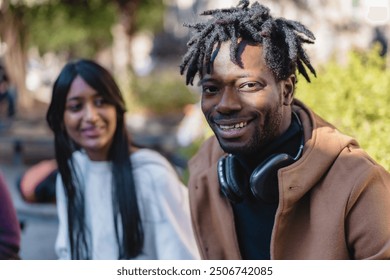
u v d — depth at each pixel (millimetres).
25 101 15781
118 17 16031
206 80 1776
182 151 6387
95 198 2789
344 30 9758
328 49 9867
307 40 1912
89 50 16906
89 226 2812
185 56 1891
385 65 4195
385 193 1770
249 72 1720
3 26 15023
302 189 1812
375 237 1733
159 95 13805
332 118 3254
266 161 1839
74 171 2826
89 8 14789
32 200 6105
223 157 2002
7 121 11312
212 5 15422
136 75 15594
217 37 1760
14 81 15359
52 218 5910
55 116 2812
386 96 3238
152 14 16594
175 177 2822
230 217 2055
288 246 1886
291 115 1968
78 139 2766
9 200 2643
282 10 10320
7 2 14492
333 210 1784
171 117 13461
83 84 2691
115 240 2748
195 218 2221
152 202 2717
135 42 22109
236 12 1834
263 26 1747
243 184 1962
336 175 1816
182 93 13906
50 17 14438
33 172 6289
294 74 1851
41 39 14914
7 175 9750
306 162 1824
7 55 15312
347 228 1795
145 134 10688
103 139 2723
